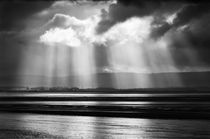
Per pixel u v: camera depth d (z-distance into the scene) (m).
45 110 70.38
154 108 70.75
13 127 44.47
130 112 59.97
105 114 59.12
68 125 45.69
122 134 37.00
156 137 34.59
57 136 36.62
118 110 66.38
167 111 60.62
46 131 40.41
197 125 42.69
